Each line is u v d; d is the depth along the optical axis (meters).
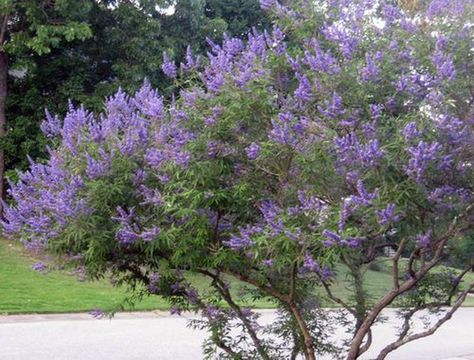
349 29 4.33
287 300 4.71
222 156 4.01
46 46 16.72
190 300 5.07
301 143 3.78
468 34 3.90
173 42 18.42
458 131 3.70
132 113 4.87
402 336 5.25
